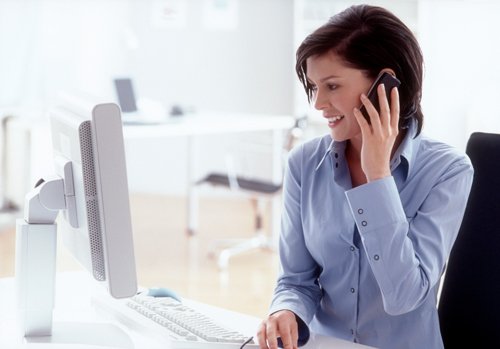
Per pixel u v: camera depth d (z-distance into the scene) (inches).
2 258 200.4
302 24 259.9
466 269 69.4
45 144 228.5
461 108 212.7
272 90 284.0
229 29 285.3
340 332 69.2
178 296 73.7
